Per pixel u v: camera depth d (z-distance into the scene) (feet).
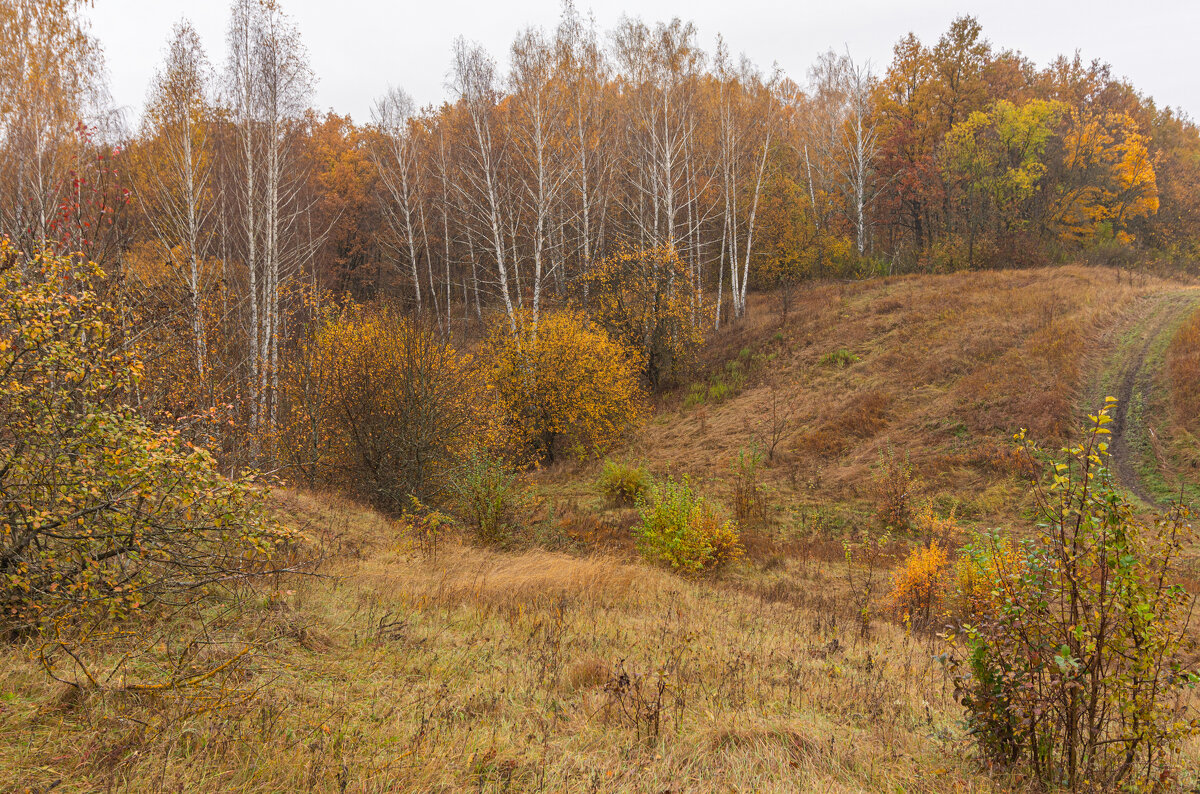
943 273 116.57
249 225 52.34
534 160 82.79
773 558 43.55
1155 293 88.63
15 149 45.91
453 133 120.98
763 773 12.77
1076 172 125.80
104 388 14.92
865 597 35.09
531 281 108.06
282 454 46.11
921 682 20.56
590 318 92.02
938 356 75.25
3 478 13.46
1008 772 12.73
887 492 51.80
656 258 95.14
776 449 68.39
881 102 140.05
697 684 18.34
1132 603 11.94
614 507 58.44
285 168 59.72
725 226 113.39
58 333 14.30
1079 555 12.65
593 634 22.33
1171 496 47.06
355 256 139.13
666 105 98.17
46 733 10.71
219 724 11.75
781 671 20.66
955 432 61.11
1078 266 106.42
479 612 23.41
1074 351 68.74
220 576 16.51
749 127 117.39
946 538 45.44
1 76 47.19
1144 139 134.51
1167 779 11.86
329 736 12.31
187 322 29.04
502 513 42.96
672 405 90.12
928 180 134.00
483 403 58.70
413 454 47.14
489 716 14.73
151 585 15.72
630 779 12.07
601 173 104.12
